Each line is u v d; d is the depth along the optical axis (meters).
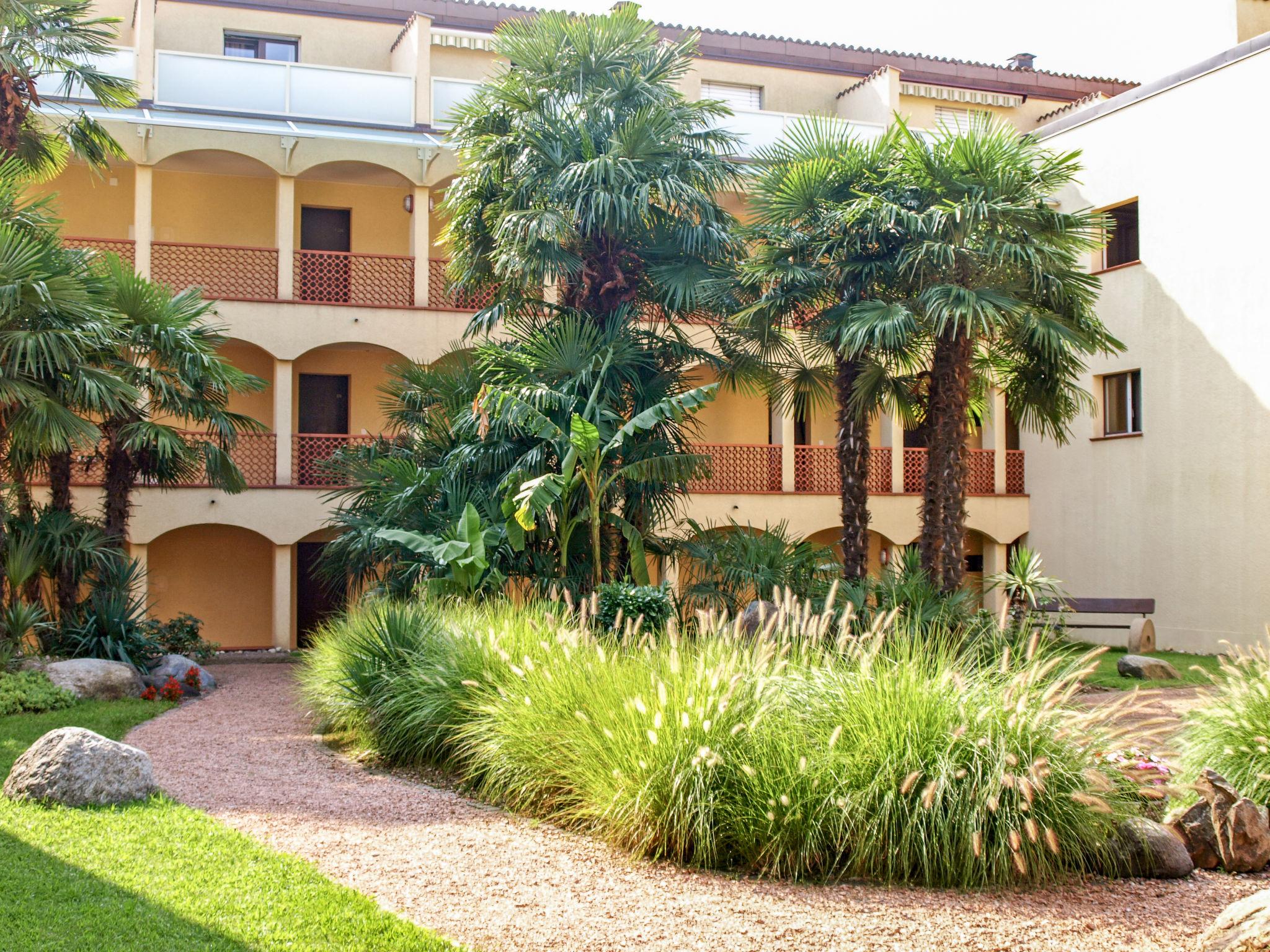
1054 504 21.98
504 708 7.74
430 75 21.97
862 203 13.15
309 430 21.33
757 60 24.72
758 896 5.57
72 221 20.17
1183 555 18.91
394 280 20.92
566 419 14.12
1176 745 8.52
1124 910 5.53
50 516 13.60
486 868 5.89
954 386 13.68
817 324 14.26
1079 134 21.25
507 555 13.55
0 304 10.86
